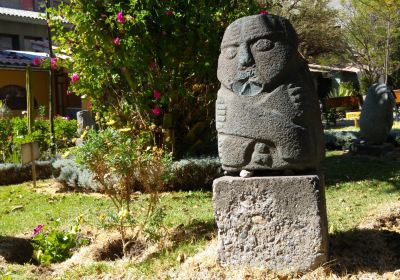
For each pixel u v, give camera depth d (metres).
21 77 18.27
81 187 8.10
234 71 3.83
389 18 24.16
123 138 4.72
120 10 7.32
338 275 3.56
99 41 7.60
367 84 30.50
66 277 4.01
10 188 8.79
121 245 4.77
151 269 3.98
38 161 9.96
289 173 3.79
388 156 10.07
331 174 8.38
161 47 7.46
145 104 7.71
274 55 3.72
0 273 4.07
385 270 3.64
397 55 28.58
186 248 4.36
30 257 4.92
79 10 7.65
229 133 3.81
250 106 3.73
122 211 4.53
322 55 29.83
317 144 3.80
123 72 7.61
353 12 27.92
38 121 12.21
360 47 29.81
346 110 24.05
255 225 3.71
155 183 4.83
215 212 3.81
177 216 5.61
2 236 5.19
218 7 7.93
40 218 6.16
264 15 3.79
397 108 21.45
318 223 3.58
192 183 7.57
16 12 20.95
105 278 3.92
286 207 3.64
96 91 8.02
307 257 3.62
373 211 5.41
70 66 8.61
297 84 3.76
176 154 8.05
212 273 3.73
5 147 11.07
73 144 12.08
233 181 3.74
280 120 3.65
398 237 4.35
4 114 13.69
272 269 3.70
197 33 7.55
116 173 4.75
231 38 3.88
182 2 7.46
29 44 21.20
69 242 4.70
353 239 4.24
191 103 7.94
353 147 10.75
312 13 25.69
